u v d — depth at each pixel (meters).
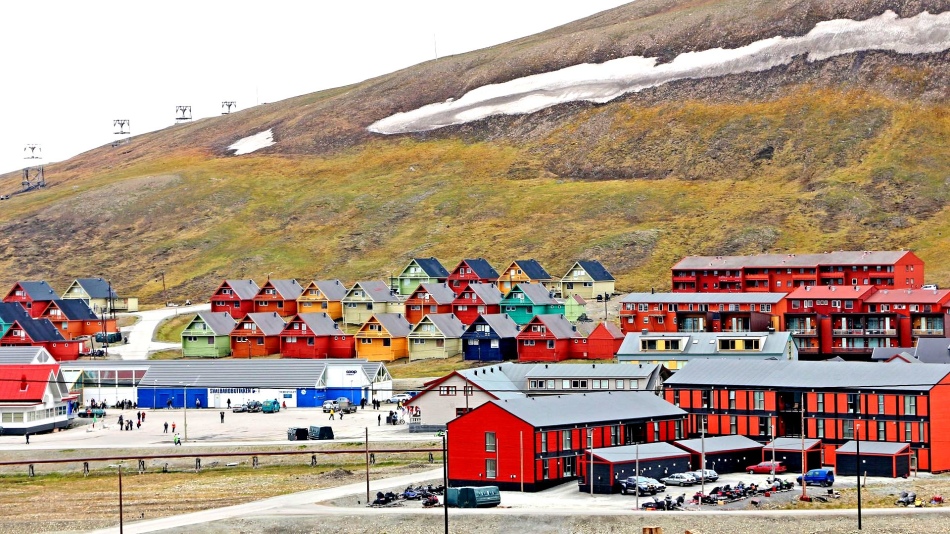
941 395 150.12
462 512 128.25
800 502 129.50
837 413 158.00
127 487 151.12
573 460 148.50
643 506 128.12
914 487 137.12
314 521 127.25
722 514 123.94
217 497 142.25
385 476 152.00
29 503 143.25
